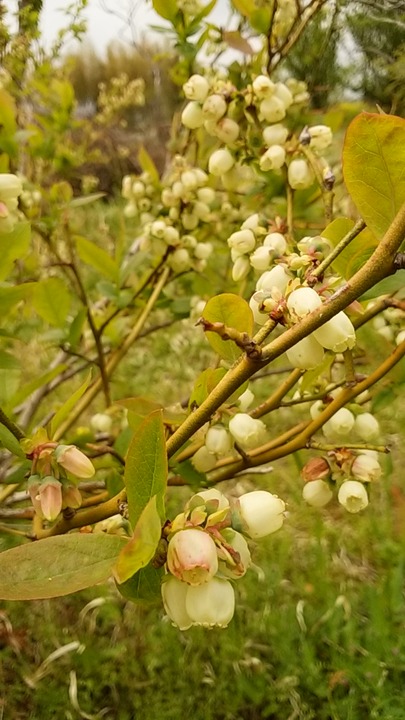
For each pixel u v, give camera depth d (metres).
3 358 0.23
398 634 0.37
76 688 0.35
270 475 0.50
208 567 0.12
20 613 0.40
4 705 0.34
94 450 0.25
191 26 0.29
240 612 0.39
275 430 0.55
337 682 0.35
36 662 0.37
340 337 0.14
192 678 0.35
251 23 0.28
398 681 0.35
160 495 0.13
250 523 0.14
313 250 0.15
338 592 0.41
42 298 0.29
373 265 0.12
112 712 0.35
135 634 0.38
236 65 0.28
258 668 0.35
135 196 0.34
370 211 0.13
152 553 0.11
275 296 0.14
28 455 0.16
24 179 0.35
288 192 0.24
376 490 0.49
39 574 0.12
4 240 0.22
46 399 0.57
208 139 0.35
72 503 0.16
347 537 0.45
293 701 0.34
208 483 0.22
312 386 0.24
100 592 0.40
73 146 0.67
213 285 0.35
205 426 0.20
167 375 0.65
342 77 0.30
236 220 0.35
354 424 0.22
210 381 0.17
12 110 0.30
